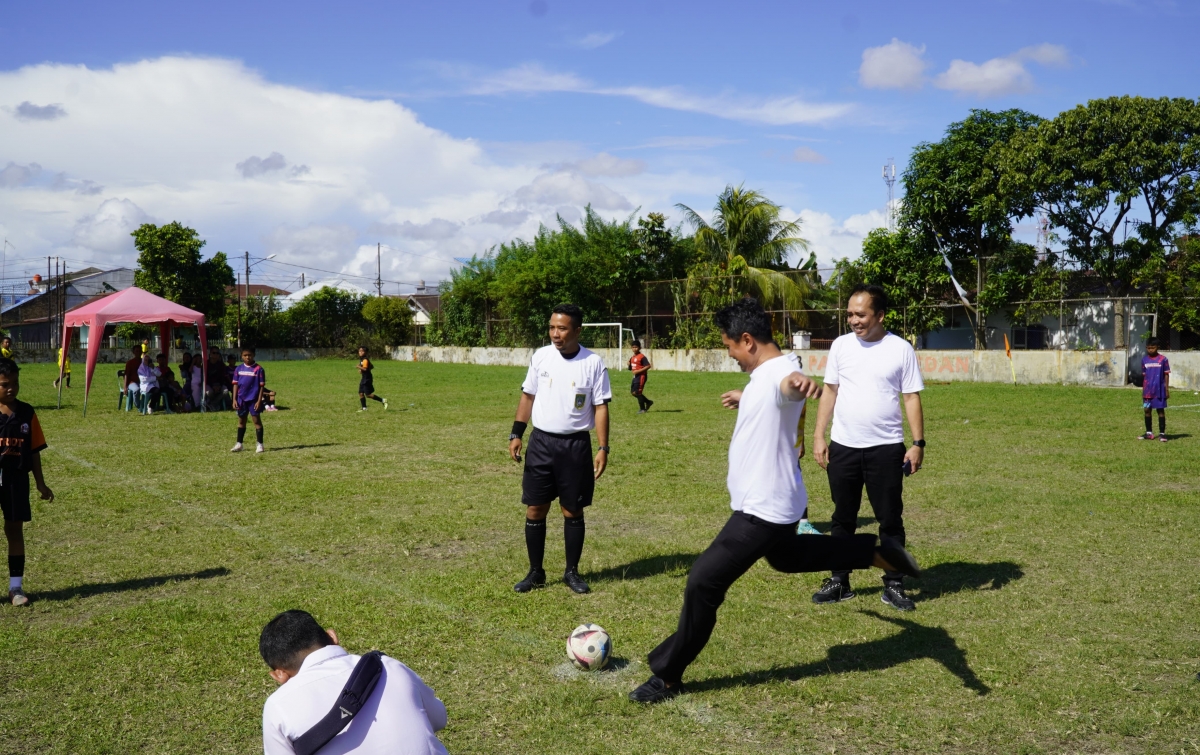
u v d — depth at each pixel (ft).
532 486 19.24
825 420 18.69
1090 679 14.12
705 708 13.33
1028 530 24.34
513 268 156.46
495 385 93.91
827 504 28.86
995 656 15.12
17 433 18.81
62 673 14.75
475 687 14.19
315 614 17.63
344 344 192.75
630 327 140.67
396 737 7.59
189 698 13.76
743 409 13.05
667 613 17.75
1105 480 32.17
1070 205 90.89
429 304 238.68
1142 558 21.29
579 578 19.47
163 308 64.28
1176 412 57.67
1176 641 15.75
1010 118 99.96
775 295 124.06
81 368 137.49
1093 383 85.20
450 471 35.88
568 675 14.64
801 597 18.67
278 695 7.68
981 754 11.91
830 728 12.71
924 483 31.73
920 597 18.57
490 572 20.77
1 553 22.75
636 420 55.88
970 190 97.09
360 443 44.93
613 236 145.28
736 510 13.02
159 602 18.47
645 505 28.55
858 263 109.29
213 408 66.23
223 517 26.99
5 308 226.79
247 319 184.75
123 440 46.42
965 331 118.42
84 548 23.24
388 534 24.71
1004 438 44.47
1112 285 92.22
